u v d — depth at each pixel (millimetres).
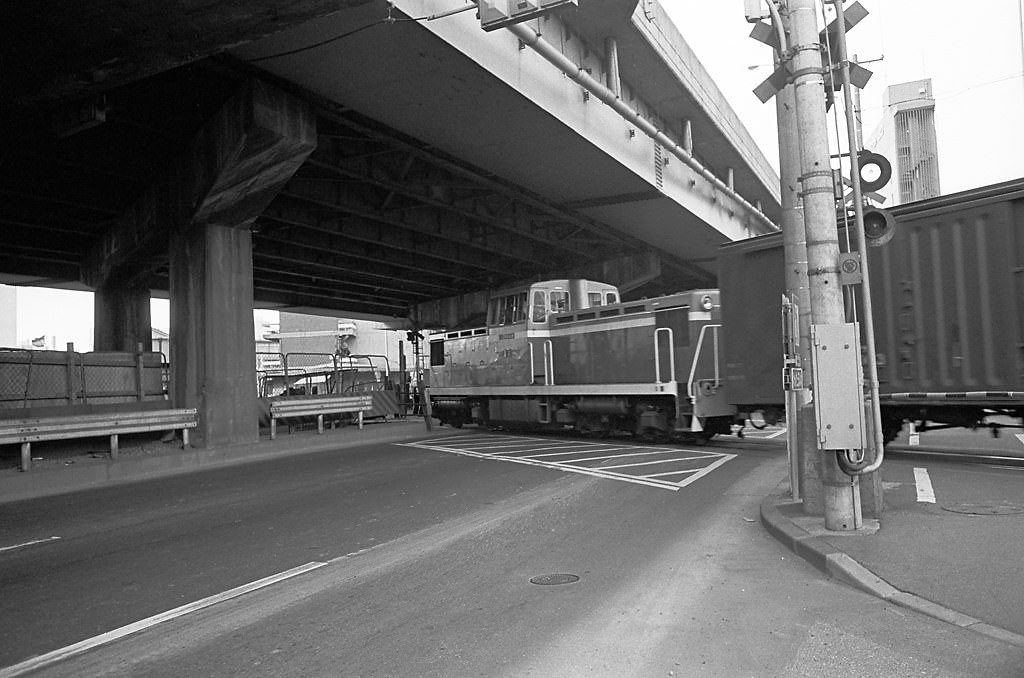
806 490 7953
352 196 22391
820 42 7664
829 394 6898
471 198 23703
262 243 27266
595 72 17938
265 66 13906
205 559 7520
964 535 6625
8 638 5336
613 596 5820
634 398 17562
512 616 5438
